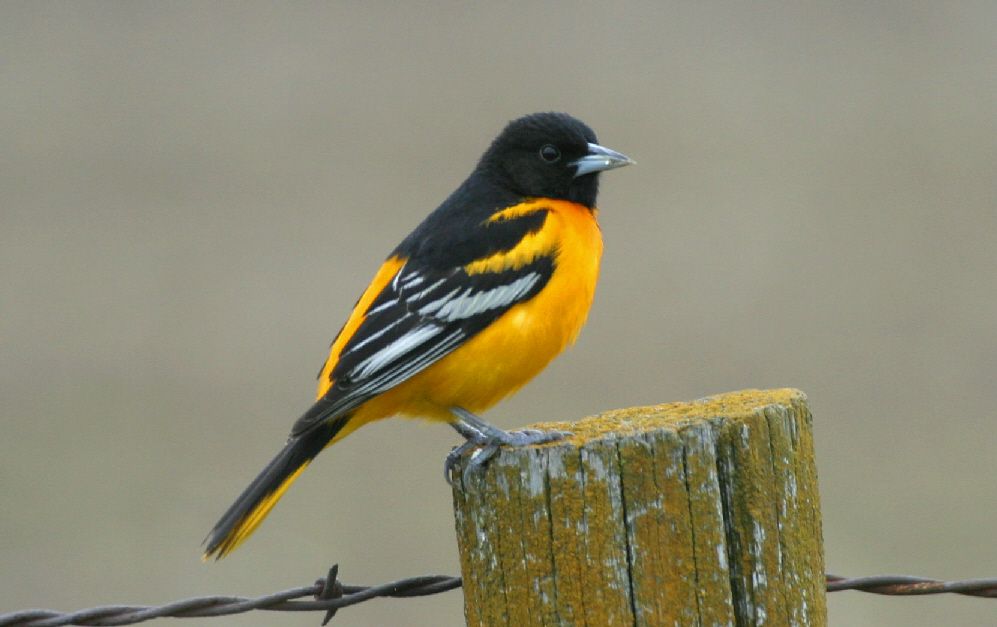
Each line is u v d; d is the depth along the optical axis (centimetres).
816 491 587
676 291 1584
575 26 2362
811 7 2384
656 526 550
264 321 1570
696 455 551
